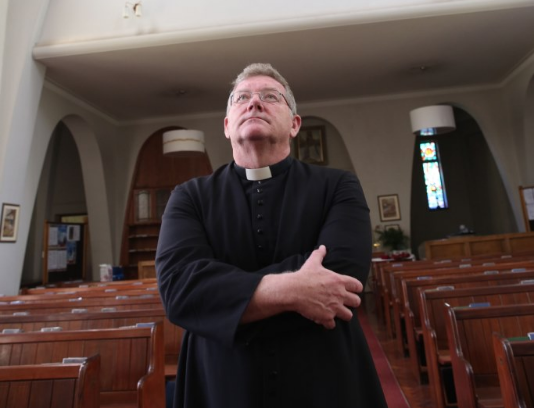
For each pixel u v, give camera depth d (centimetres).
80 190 1377
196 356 104
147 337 221
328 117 1134
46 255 966
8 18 734
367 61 890
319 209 110
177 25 747
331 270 96
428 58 894
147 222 1137
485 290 299
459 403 226
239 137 118
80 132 1049
